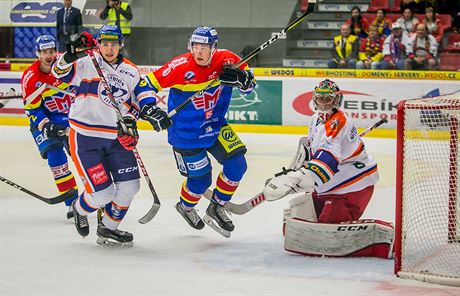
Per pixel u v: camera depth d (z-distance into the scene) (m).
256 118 15.09
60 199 7.21
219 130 6.72
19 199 8.72
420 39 14.81
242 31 16.11
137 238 6.91
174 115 6.61
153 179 9.96
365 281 5.49
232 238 6.91
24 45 16.38
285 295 5.16
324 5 17.12
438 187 7.48
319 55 16.41
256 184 9.70
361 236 6.10
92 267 5.88
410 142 7.49
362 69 14.75
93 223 7.57
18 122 15.83
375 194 9.15
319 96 6.00
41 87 7.43
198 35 6.26
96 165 6.29
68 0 15.64
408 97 14.43
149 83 6.42
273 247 6.55
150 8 16.12
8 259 6.10
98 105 6.19
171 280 5.52
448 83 14.28
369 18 16.80
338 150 5.96
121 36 6.13
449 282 5.39
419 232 6.55
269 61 16.11
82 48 6.06
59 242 6.71
